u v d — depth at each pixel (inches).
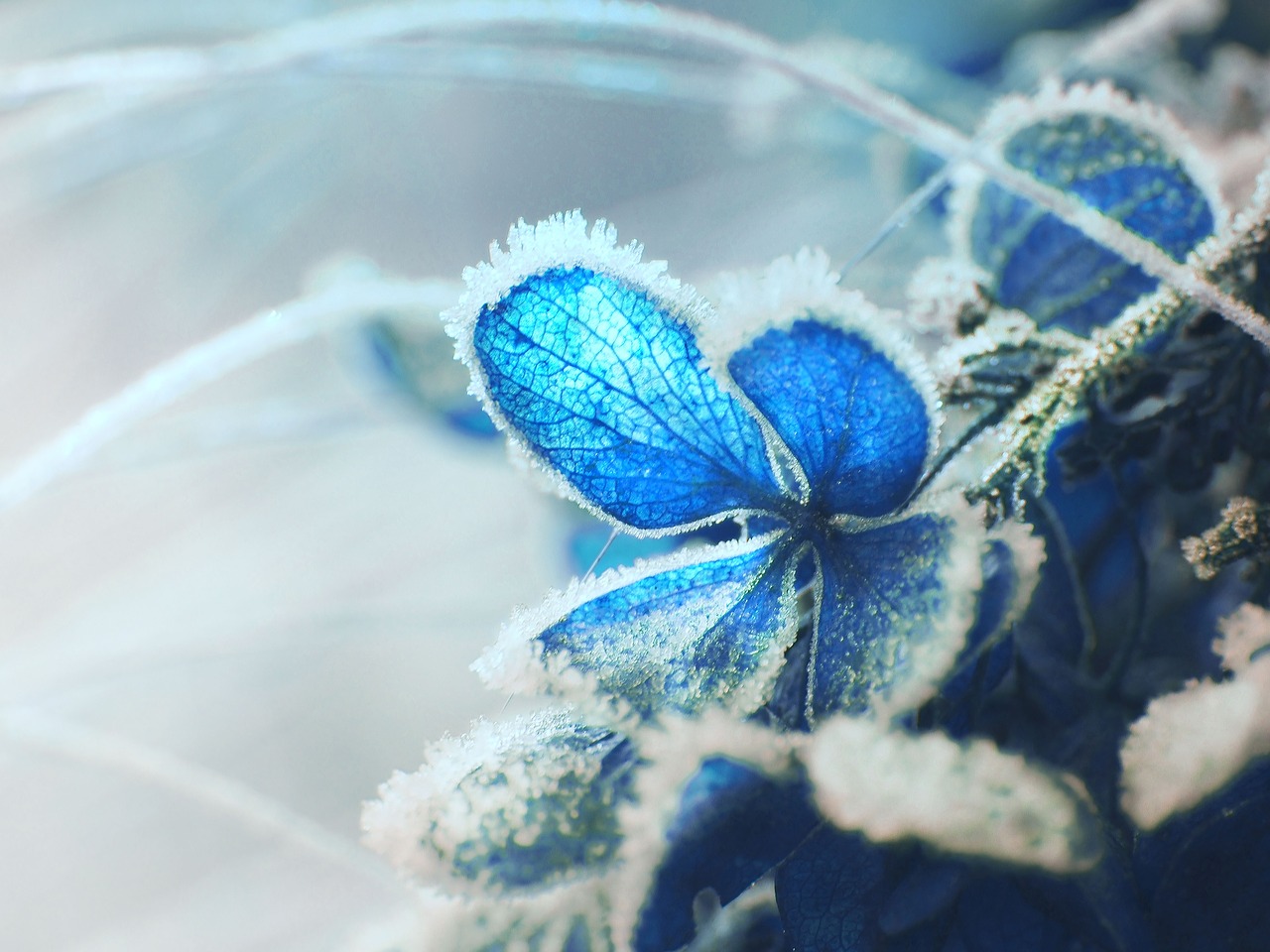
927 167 9.3
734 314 5.4
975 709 5.7
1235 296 6.0
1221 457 6.1
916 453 5.5
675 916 5.4
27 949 9.7
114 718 10.8
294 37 8.8
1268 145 7.4
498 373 5.5
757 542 5.6
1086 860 5.3
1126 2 11.6
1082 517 6.4
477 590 11.0
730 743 5.5
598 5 7.4
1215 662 6.2
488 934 5.5
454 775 5.5
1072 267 6.4
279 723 11.0
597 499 5.6
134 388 7.4
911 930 5.6
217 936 9.4
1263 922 5.5
